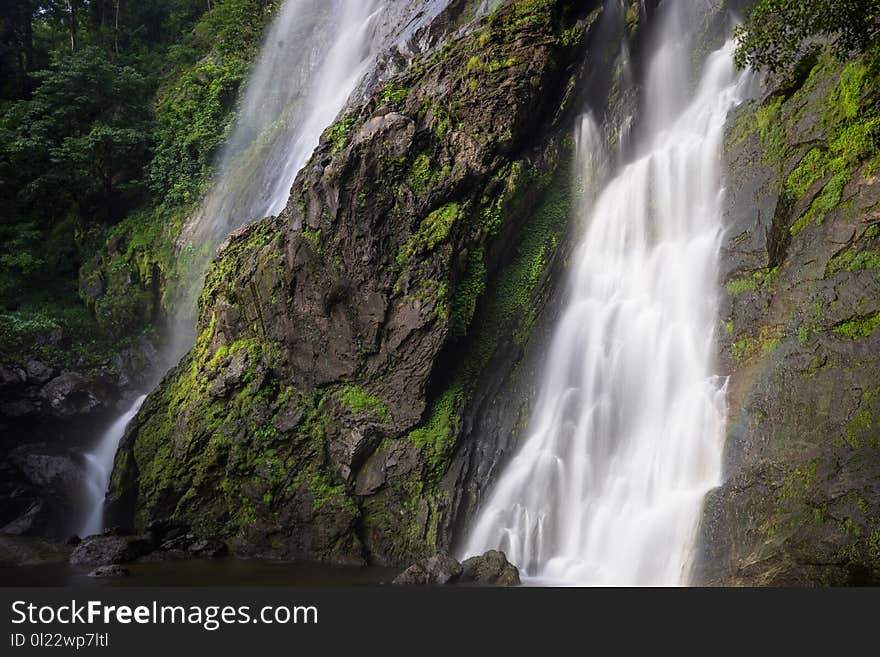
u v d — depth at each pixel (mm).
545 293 19984
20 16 41125
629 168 20547
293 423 19359
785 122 17188
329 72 31766
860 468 12484
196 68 37188
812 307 14602
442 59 21031
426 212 19078
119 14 44875
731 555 13289
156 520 20234
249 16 38625
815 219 15320
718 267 17047
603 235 19953
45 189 33031
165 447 21406
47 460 24312
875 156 14820
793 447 13602
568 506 16797
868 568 11672
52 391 25484
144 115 35875
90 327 30000
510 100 19781
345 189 19234
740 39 15672
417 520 17750
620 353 17844
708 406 15555
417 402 18375
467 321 18969
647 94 22031
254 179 30312
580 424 17641
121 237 32281
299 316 19750
